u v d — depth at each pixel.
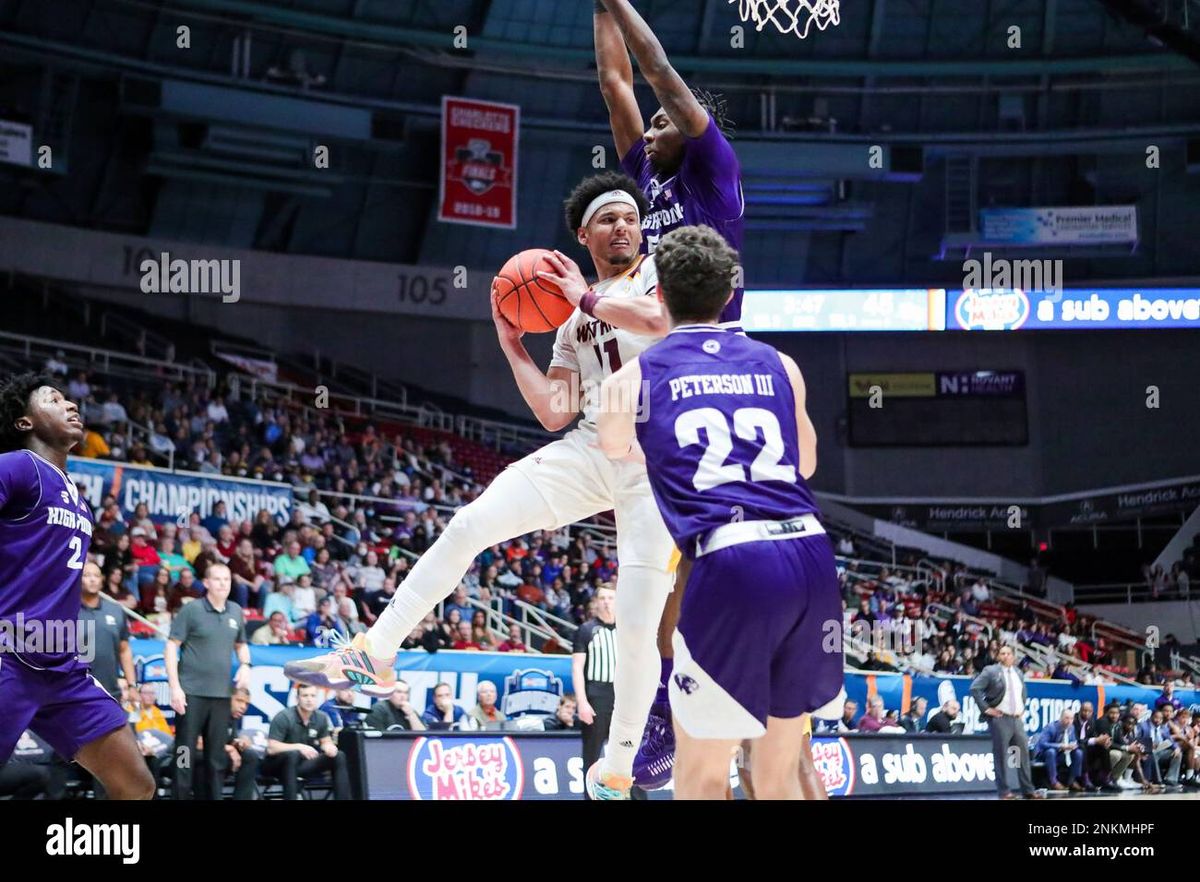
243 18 21.34
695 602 2.88
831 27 23.95
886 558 23.67
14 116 20.08
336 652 3.70
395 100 22.91
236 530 12.68
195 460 15.52
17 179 20.58
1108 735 13.48
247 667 7.80
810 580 2.88
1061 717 13.14
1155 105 24.81
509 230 24.36
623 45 4.10
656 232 3.79
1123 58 23.70
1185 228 25.09
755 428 2.99
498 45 22.64
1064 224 24.58
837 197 24.59
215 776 7.44
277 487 13.90
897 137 24.36
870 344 25.44
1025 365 25.47
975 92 24.72
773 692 2.97
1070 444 25.22
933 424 25.30
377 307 23.30
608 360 3.63
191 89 21.09
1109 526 24.80
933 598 20.14
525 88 23.70
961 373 25.41
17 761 6.87
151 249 21.66
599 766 3.65
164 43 21.22
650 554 3.51
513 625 12.80
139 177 21.75
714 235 3.17
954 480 25.17
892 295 22.92
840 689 2.99
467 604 12.48
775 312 22.84
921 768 10.23
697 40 23.70
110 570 10.61
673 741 3.94
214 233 22.45
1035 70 23.97
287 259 22.77
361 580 12.70
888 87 24.55
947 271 25.31
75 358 19.77
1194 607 22.94
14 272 20.30
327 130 22.05
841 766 9.53
